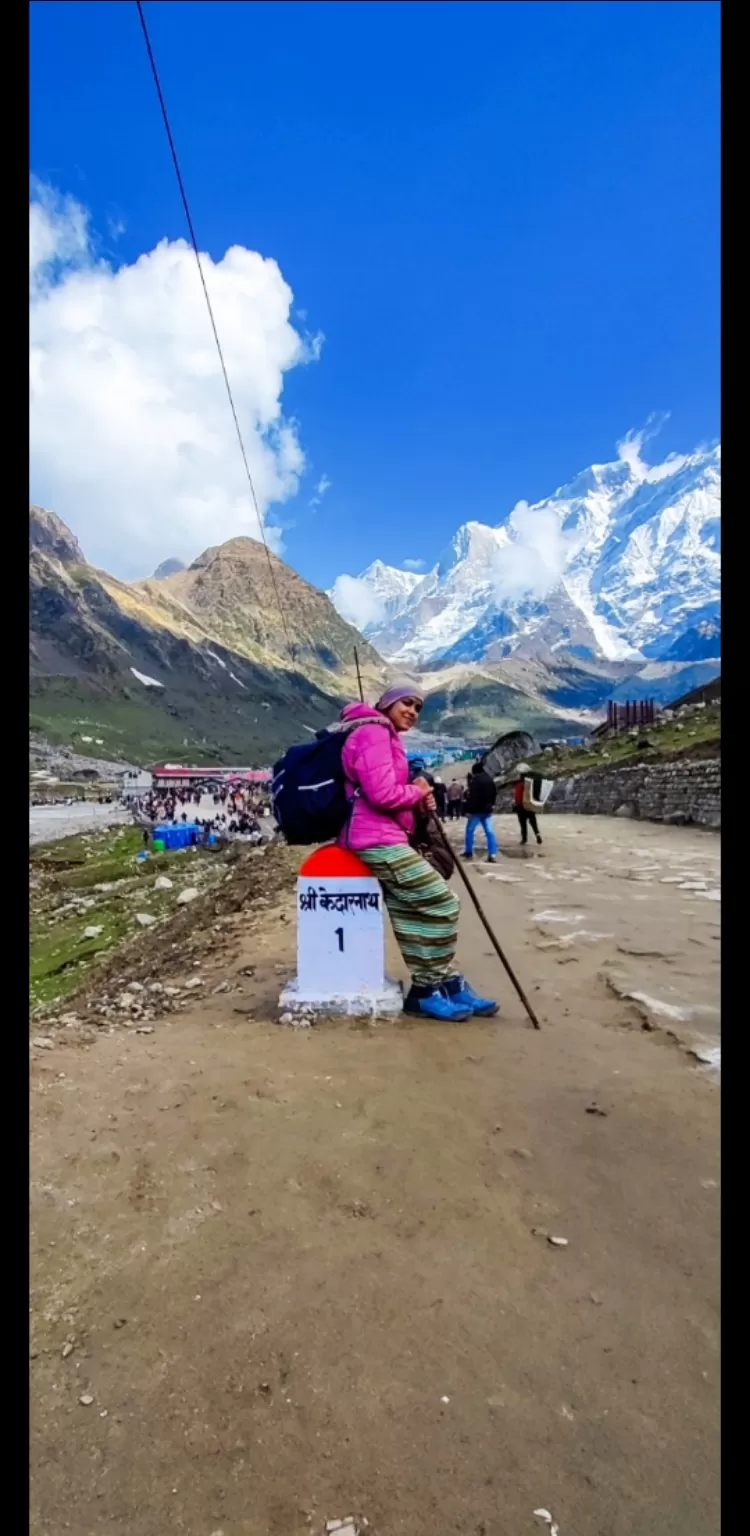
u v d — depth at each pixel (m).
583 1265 2.54
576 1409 1.97
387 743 5.04
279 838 27.92
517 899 9.59
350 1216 2.80
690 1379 2.06
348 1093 3.86
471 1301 2.36
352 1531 1.64
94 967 12.75
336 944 5.21
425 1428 1.91
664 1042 4.57
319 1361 2.11
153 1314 2.29
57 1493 1.72
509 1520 1.67
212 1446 1.85
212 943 8.59
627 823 21.69
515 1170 3.13
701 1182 3.04
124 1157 3.20
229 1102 3.73
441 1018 5.04
